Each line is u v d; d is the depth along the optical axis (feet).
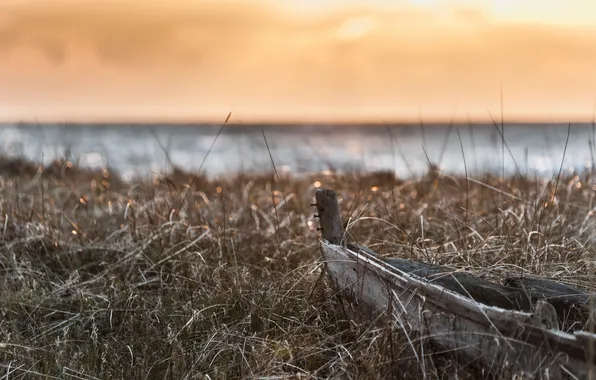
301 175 38.34
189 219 23.48
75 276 20.01
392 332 12.98
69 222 23.72
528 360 10.67
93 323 16.29
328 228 16.48
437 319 12.28
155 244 21.17
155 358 14.52
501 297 12.70
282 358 14.16
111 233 23.31
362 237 20.72
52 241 22.33
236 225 23.47
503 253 17.24
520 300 12.56
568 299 12.50
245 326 15.81
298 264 19.36
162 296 18.03
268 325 15.74
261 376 13.39
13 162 42.63
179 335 15.46
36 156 44.68
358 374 12.86
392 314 13.24
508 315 10.98
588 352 9.74
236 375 13.79
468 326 11.69
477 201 25.26
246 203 27.09
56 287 19.42
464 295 12.85
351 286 14.85
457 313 11.89
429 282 12.91
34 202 26.12
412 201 25.98
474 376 11.68
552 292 12.86
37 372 13.88
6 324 16.90
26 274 20.22
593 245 18.06
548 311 10.61
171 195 24.93
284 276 17.61
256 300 16.85
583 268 16.44
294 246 21.07
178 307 17.29
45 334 16.21
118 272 20.11
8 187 29.63
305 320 15.72
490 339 11.30
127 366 14.21
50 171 38.81
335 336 14.62
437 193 27.55
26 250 21.74
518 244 17.72
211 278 18.54
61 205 26.78
